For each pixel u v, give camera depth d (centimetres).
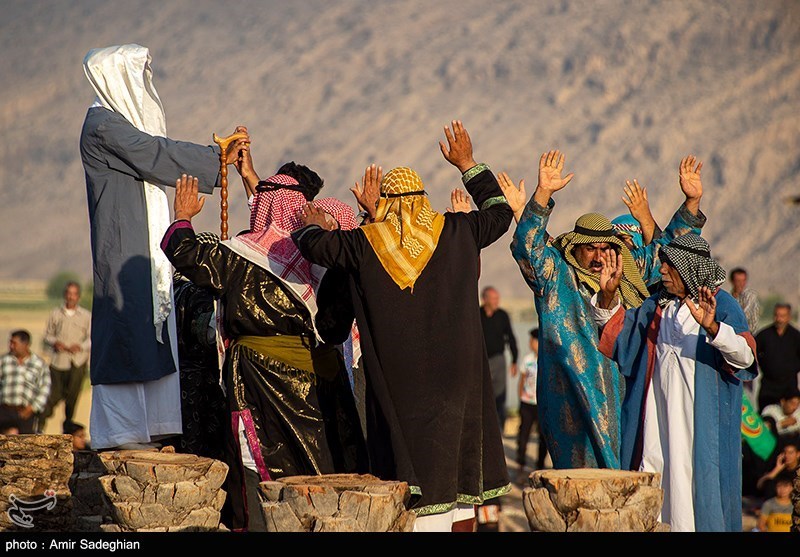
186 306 2306
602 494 1653
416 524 1812
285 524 1630
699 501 1991
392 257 1847
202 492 1764
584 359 2227
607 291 2105
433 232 1894
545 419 2272
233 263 1967
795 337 4734
